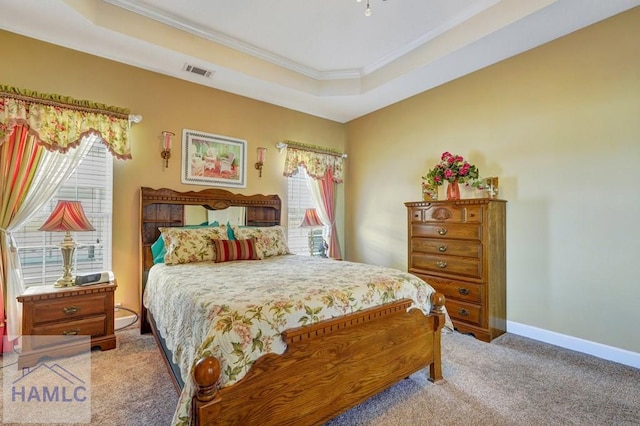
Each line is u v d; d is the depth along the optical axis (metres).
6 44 2.54
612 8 2.30
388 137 4.31
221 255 2.86
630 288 2.31
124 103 3.07
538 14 2.37
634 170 2.30
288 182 4.36
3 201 2.44
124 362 2.29
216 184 3.65
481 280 2.79
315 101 4.11
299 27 2.94
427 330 2.03
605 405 1.79
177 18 2.80
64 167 2.75
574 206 2.60
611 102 2.41
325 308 1.58
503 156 3.06
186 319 1.63
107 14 2.54
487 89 3.20
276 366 1.36
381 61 3.59
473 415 1.70
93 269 2.96
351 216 4.91
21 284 2.54
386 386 1.78
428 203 3.23
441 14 2.74
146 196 3.08
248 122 3.94
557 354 2.48
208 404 1.15
